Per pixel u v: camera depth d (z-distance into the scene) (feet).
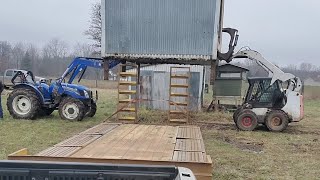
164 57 30.25
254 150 28.14
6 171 9.35
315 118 51.37
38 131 32.17
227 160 24.29
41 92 39.06
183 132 23.17
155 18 30.19
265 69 37.60
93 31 114.52
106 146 17.51
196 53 30.01
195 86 51.60
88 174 9.31
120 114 41.04
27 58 176.35
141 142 19.03
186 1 29.81
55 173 9.33
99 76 138.62
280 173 21.59
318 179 20.49
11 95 38.34
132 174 9.29
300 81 37.45
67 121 38.09
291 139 33.14
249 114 37.19
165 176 9.29
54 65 175.73
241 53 38.01
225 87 52.54
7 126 34.17
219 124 41.01
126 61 33.40
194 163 14.01
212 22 29.68
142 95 52.11
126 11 30.37
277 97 37.47
